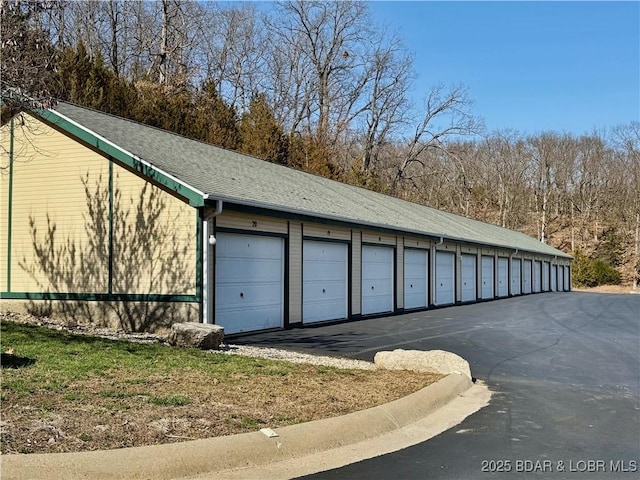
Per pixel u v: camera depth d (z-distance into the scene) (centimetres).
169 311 1295
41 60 1028
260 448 538
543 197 6862
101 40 3469
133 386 723
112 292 1360
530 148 7025
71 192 1414
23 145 1455
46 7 1028
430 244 2425
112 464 468
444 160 5403
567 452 576
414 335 1467
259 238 1469
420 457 557
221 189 1327
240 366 895
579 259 5544
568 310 2370
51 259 1428
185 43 3781
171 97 3017
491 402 785
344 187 2538
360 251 1916
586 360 1131
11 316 1394
